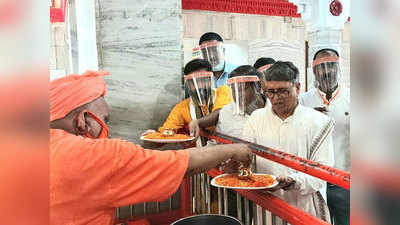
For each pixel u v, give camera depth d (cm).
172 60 197
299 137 113
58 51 186
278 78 113
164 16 193
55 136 91
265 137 123
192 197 157
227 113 146
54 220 84
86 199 87
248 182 105
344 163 113
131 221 171
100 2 189
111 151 88
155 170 91
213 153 100
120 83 192
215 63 169
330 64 118
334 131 115
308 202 109
